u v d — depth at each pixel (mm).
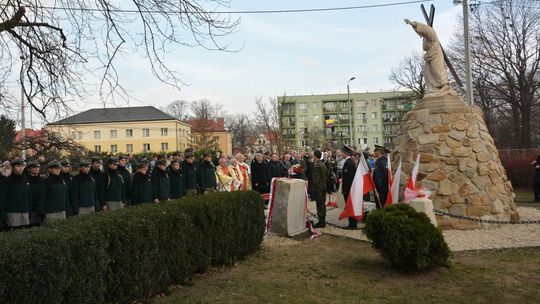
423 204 7562
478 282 5785
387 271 6402
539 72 34750
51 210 8539
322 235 9531
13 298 3367
